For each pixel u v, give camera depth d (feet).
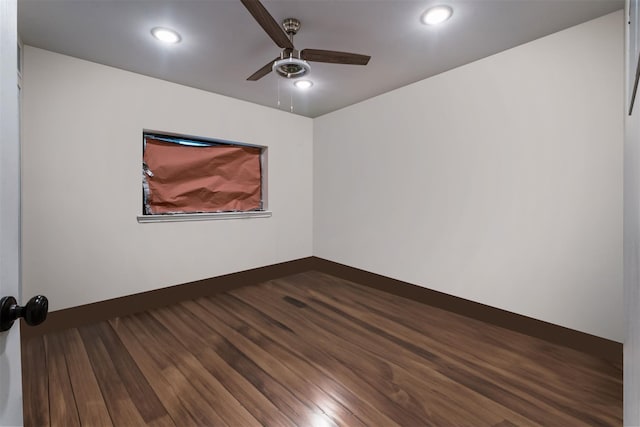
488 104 8.61
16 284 2.02
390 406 5.15
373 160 12.02
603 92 6.72
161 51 8.10
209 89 10.94
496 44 7.88
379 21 6.82
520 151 8.05
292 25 6.77
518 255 8.18
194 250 11.09
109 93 9.01
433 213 10.10
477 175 8.95
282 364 6.38
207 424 4.74
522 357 6.67
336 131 13.55
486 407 5.13
